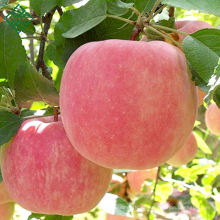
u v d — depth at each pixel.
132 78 0.30
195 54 0.32
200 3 0.31
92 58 0.31
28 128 0.38
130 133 0.31
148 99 0.30
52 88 0.38
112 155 0.32
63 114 0.34
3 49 0.39
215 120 0.69
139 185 0.68
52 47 0.38
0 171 0.42
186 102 0.32
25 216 0.73
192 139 0.67
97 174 0.38
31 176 0.36
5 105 0.43
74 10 0.35
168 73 0.31
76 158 0.37
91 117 0.31
